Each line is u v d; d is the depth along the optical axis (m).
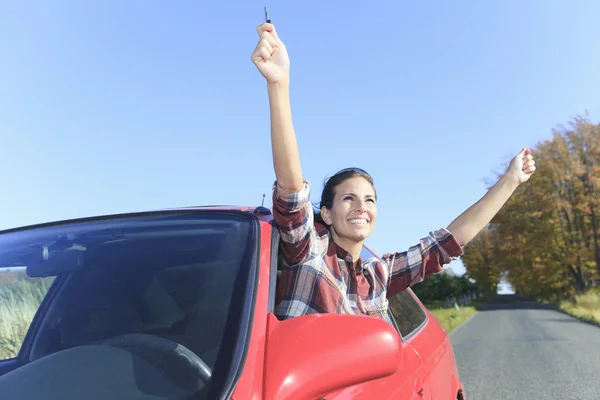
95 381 1.51
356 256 2.41
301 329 1.57
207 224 2.02
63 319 1.89
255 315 1.60
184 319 1.64
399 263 2.72
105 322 1.80
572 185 59.78
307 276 2.12
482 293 93.69
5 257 2.14
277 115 1.94
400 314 3.11
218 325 1.58
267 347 1.53
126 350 1.60
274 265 1.93
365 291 2.42
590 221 58.69
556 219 60.16
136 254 1.96
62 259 2.06
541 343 13.46
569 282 61.06
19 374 1.60
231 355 1.47
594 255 57.97
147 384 1.46
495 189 2.95
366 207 2.37
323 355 1.49
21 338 1.91
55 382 1.54
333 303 2.14
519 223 62.25
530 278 63.84
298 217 2.03
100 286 1.92
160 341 1.58
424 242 2.79
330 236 2.41
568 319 23.78
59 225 2.30
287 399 1.40
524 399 7.07
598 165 57.81
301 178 2.01
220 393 1.36
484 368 9.72
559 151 59.72
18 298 2.01
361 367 1.51
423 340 3.21
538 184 60.84
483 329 19.39
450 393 3.32
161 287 1.79
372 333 1.56
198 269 1.81
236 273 1.75
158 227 2.07
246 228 1.96
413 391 2.47
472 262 92.50
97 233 2.12
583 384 7.92
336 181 2.40
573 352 11.49
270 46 1.91
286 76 1.95
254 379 1.42
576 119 59.62
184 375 1.45
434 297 72.81
